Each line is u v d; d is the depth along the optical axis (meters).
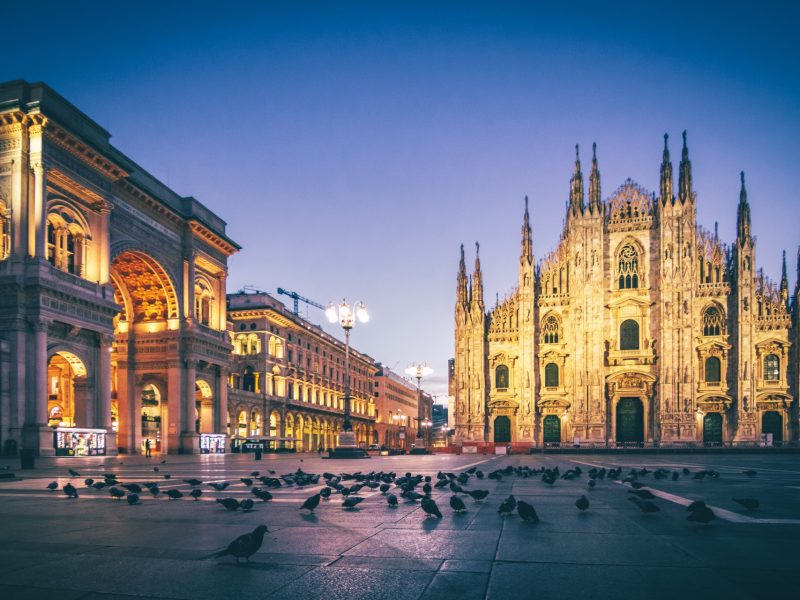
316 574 6.48
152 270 62.94
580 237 77.31
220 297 73.50
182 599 5.63
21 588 5.98
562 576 6.35
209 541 8.32
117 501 13.49
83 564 6.95
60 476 24.69
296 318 109.62
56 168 46.91
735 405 71.44
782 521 9.92
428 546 7.89
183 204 67.81
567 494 14.55
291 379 106.38
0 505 12.73
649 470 25.80
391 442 168.88
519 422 76.25
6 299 43.47
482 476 19.66
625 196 78.25
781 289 72.56
